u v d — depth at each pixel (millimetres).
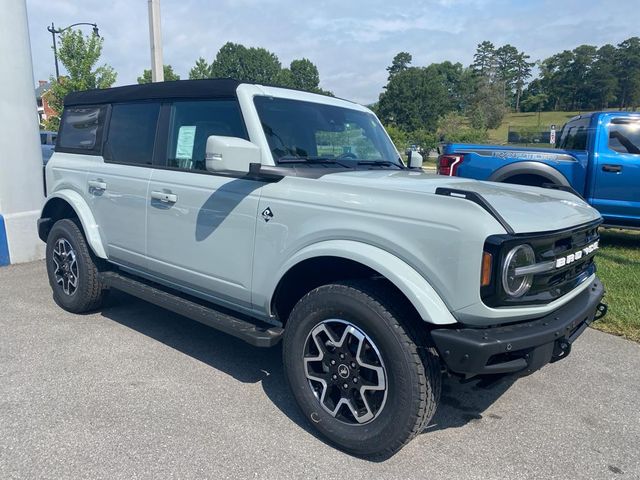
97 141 4707
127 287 4332
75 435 2967
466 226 2477
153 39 7816
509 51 116812
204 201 3562
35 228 7199
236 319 3527
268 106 3539
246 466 2752
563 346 2820
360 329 2771
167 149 3988
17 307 5152
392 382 2658
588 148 7750
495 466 2844
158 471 2680
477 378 2846
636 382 3930
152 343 4340
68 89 19188
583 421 3354
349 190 2914
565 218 2938
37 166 7211
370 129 4395
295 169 3264
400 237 2666
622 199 7586
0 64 6695
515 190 3309
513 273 2480
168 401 3393
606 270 6520
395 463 2834
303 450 2914
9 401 3320
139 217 4133
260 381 3729
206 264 3609
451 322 2549
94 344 4277
